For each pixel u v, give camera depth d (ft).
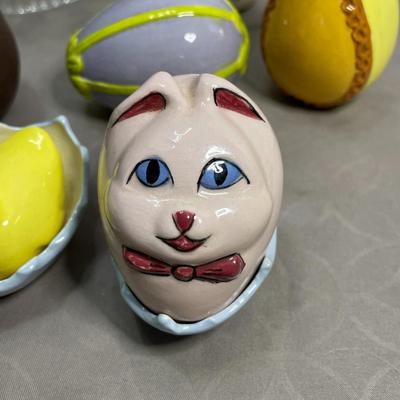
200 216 0.78
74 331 0.95
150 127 0.81
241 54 1.23
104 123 1.27
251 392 0.89
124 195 0.80
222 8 1.19
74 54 1.18
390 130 1.24
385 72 1.37
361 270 1.01
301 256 1.03
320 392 0.88
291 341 0.93
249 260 0.84
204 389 0.89
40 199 0.94
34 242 0.93
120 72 1.15
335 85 1.19
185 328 0.86
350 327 0.95
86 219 1.07
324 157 1.19
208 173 0.79
